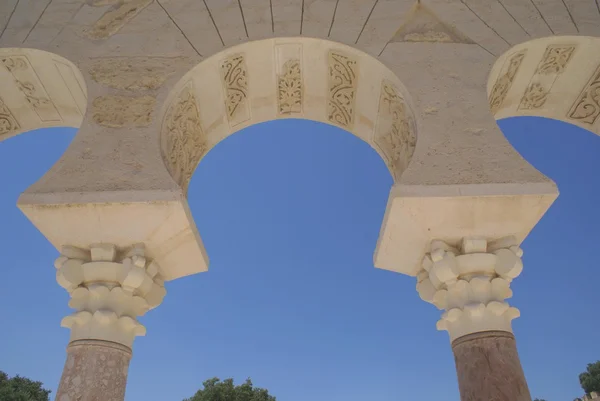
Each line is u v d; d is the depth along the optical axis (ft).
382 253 20.02
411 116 21.03
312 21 23.08
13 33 22.94
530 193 17.71
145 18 23.32
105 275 18.26
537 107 25.85
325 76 24.07
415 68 21.63
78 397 16.25
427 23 23.22
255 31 22.76
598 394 85.15
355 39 22.54
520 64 23.49
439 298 18.93
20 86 24.07
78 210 17.78
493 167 18.66
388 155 23.81
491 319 17.72
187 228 18.57
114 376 17.07
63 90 23.94
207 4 23.71
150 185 18.38
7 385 92.73
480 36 22.61
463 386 17.12
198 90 22.77
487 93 21.11
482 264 18.34
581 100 25.02
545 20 23.04
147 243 18.79
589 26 22.77
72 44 22.53
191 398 101.24
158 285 19.67
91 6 23.82
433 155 19.13
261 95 24.93
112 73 21.56
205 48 22.34
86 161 18.99
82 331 17.52
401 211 18.11
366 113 24.34
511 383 16.49
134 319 18.25
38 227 18.19
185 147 22.77
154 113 20.38
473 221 18.37
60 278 18.07
